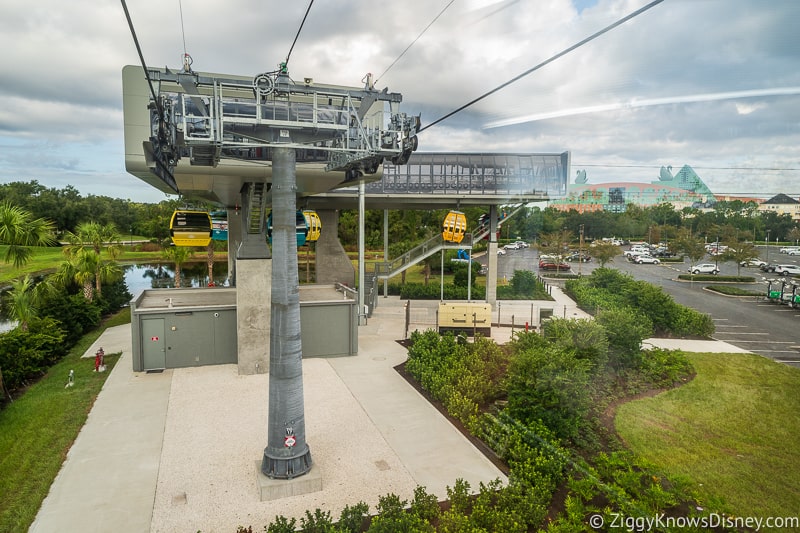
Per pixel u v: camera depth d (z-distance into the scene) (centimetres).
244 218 1491
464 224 1783
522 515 600
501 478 761
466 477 777
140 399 1134
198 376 1298
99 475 803
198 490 761
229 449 892
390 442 911
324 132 743
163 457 863
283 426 758
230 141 661
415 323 1944
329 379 1281
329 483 777
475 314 1608
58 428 978
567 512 543
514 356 663
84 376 1300
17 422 1016
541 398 538
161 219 4897
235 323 1399
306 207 2183
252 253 1291
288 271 745
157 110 652
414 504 660
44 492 754
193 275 3928
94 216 6159
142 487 769
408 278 3250
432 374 1177
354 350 1502
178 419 1024
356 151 699
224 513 704
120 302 2350
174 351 1357
